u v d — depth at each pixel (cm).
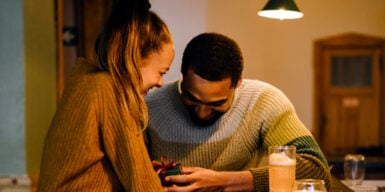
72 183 118
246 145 156
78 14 444
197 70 133
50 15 324
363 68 680
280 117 154
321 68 673
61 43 342
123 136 118
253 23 648
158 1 613
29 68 295
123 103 118
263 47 656
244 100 155
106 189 122
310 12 665
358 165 197
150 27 124
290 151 131
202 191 138
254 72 659
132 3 123
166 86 161
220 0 633
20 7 286
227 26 641
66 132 117
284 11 247
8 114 291
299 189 120
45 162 120
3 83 290
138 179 119
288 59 663
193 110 147
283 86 667
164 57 127
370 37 670
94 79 119
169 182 137
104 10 445
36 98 306
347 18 668
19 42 288
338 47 673
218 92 136
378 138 688
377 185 217
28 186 289
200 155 156
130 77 119
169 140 157
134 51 120
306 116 678
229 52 135
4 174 293
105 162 122
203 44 135
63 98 121
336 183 162
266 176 142
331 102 684
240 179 141
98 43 125
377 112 685
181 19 616
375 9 666
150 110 158
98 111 117
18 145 291
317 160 145
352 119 688
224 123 154
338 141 691
